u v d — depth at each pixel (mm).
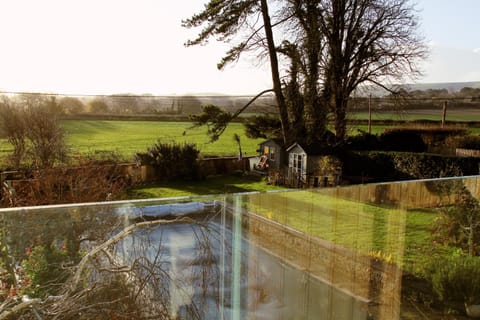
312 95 16016
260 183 15820
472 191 3422
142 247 2129
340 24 15844
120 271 2062
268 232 2516
